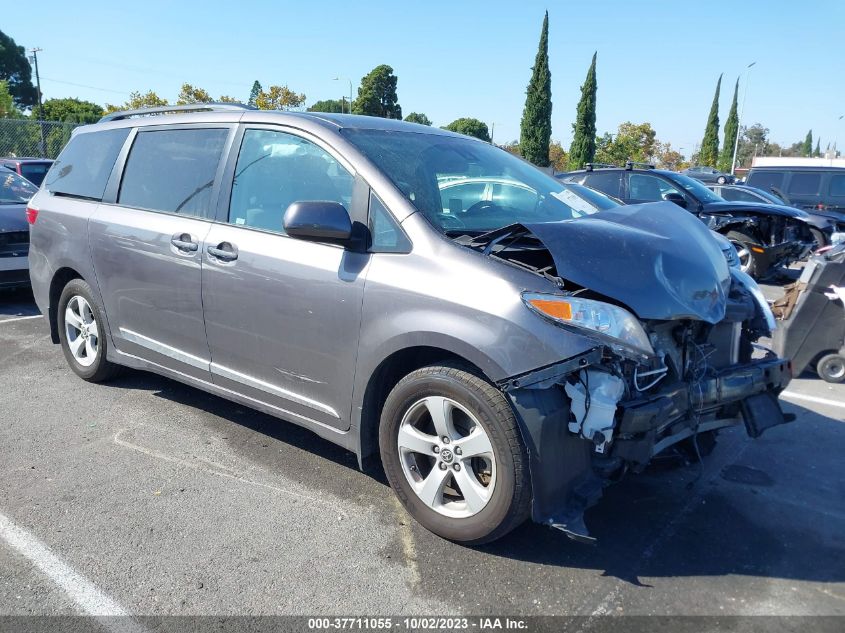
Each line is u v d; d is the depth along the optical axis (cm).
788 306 539
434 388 290
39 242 512
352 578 281
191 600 267
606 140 4356
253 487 356
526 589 274
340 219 307
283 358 351
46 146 2000
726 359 344
